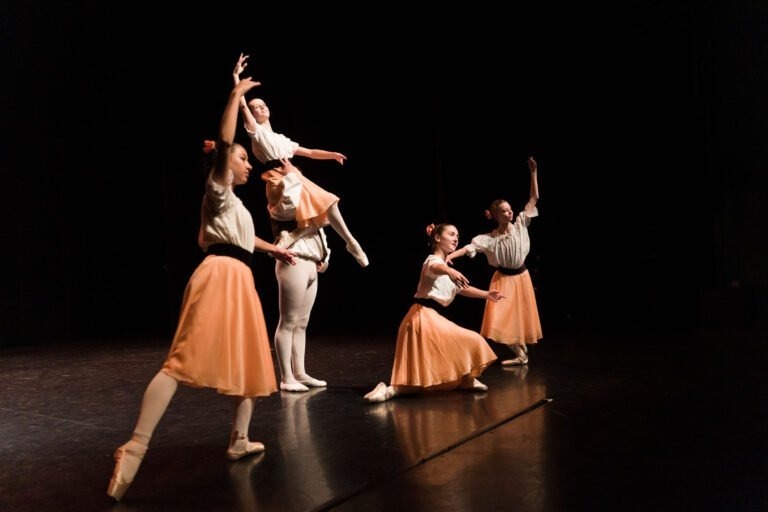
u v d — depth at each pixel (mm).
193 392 4047
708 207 6656
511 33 7137
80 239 7598
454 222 7547
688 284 6672
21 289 7211
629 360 4609
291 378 4070
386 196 7816
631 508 2055
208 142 2646
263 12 7285
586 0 6867
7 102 7023
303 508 2121
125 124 7793
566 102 7031
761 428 2852
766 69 6457
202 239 2590
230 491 2311
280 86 7445
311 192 4094
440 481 2346
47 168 7324
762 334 5566
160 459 2715
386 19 7324
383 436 2930
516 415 3223
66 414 3658
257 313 2557
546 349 5281
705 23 6570
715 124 6648
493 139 7340
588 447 2676
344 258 7973
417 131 7633
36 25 7109
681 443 2684
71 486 2436
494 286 4715
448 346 3746
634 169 6812
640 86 6766
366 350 5637
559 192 7102
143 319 8102
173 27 7488
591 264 6969
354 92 7582
